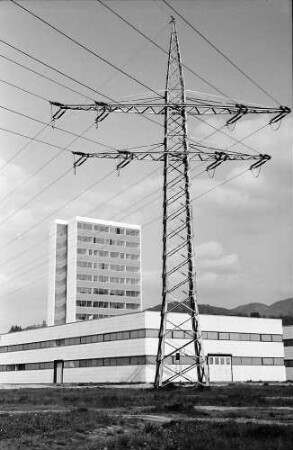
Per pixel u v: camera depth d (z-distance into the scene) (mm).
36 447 13266
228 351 67750
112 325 68875
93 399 30703
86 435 15328
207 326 67000
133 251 158500
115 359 67438
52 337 80938
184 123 43250
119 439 13625
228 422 16141
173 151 41844
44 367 81688
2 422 16812
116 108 35625
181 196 41938
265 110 39938
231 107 40156
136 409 24688
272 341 72000
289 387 44469
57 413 21000
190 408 22953
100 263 151750
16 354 89688
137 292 156000
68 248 150625
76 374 74250
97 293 149000
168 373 62719
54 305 147000
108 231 155625
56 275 150125
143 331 63750
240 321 69938
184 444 12633
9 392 44812
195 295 40781
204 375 39688
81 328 74938
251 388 42812
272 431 13711
